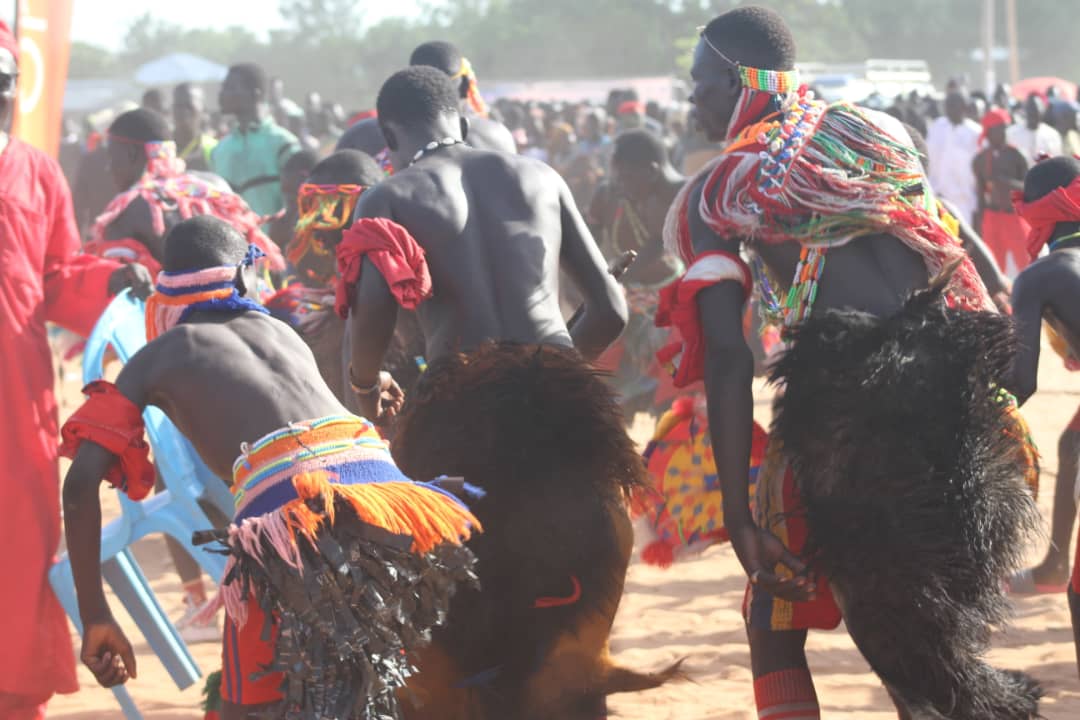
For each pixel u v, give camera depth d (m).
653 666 10.48
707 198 6.73
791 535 6.58
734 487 6.46
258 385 6.71
